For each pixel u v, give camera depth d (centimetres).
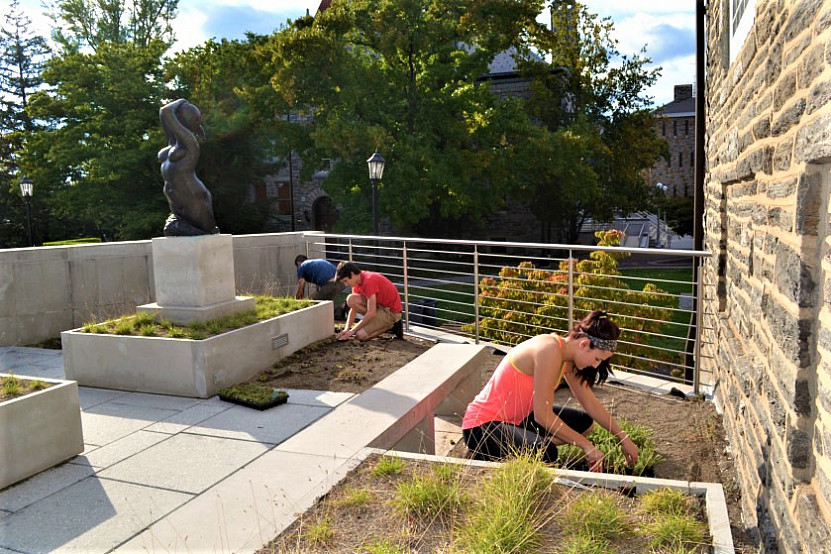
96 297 852
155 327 578
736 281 448
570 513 274
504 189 2622
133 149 2603
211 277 620
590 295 935
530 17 2517
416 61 2562
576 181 2600
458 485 305
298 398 518
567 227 3391
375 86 2430
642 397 583
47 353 729
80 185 2697
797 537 209
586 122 2767
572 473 317
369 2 2434
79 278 834
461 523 276
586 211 3183
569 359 372
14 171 3772
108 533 303
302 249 1076
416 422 459
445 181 2375
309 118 2953
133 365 553
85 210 2841
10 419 364
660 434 491
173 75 2762
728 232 533
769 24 295
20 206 3478
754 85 343
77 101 2684
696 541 255
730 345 445
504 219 3388
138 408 506
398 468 332
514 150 2530
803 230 207
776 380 255
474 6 2403
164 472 377
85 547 290
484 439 373
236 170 2947
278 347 629
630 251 640
